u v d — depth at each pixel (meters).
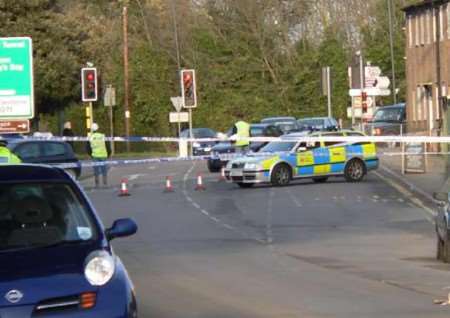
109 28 134.12
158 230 39.16
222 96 136.00
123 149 128.38
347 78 135.50
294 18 140.00
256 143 77.44
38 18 101.69
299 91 137.50
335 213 44.78
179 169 82.75
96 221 16.53
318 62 137.62
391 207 47.00
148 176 73.88
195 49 136.38
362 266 28.91
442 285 25.05
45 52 101.94
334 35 139.12
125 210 47.41
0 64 37.50
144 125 132.88
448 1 95.19
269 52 138.25
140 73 132.00
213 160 75.50
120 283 14.96
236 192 56.47
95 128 66.31
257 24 138.00
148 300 23.02
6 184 16.81
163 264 29.66
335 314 20.86
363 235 37.03
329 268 28.56
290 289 24.58
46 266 14.93
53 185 17.05
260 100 136.62
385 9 140.25
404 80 138.38
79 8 130.50
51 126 130.88
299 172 59.81
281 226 40.22
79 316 14.36
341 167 61.28
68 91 103.81
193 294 23.94
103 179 63.38
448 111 68.25
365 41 140.12
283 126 88.56
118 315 14.61
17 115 37.78
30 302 14.27
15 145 60.28
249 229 39.28
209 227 40.06
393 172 67.56
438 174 64.19
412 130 96.62
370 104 86.94
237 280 26.28
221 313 21.23
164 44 134.62
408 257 30.92
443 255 29.67
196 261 30.30
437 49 90.31
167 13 136.00
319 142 60.72
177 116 98.06
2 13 100.38
